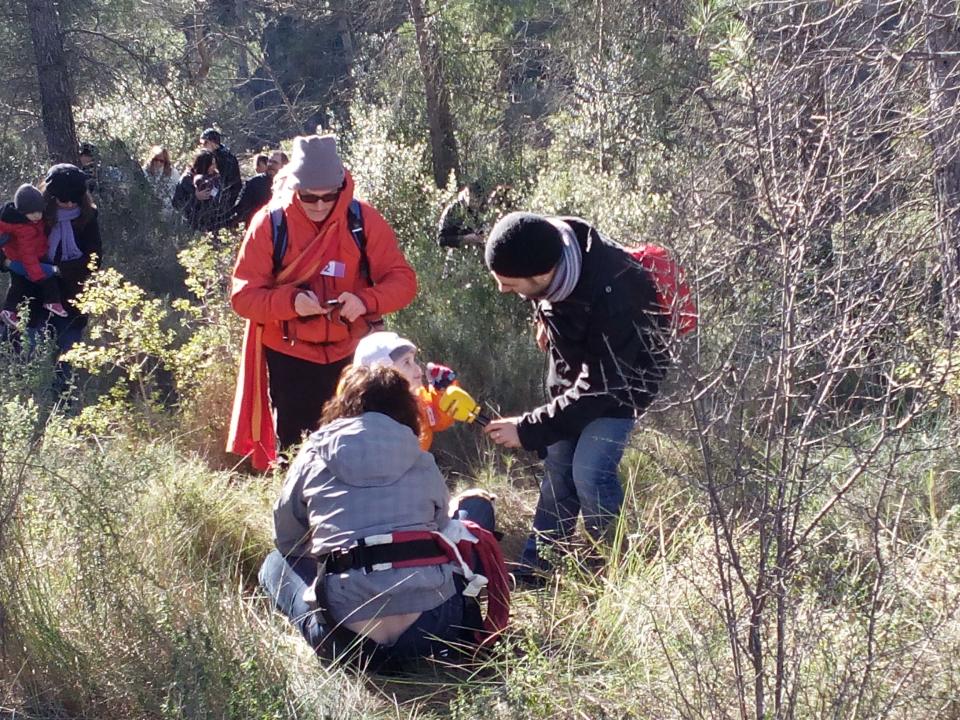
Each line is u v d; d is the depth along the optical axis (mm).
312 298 4688
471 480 5543
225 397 5898
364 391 3699
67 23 13719
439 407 4262
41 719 3107
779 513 2658
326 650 3582
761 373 2727
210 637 3189
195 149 16750
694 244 2723
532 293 3975
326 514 3584
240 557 4332
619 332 3854
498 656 3619
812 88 2779
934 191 2807
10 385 4215
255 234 4777
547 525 4562
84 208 7043
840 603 2979
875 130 2686
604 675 3322
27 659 3225
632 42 10008
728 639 2998
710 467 2686
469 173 10250
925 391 2703
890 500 3477
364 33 16812
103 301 5887
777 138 2654
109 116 16672
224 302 6230
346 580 3506
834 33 3041
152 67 15344
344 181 4770
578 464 4219
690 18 7121
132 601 3365
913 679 2822
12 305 6973
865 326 2557
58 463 3740
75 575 3498
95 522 3506
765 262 2723
